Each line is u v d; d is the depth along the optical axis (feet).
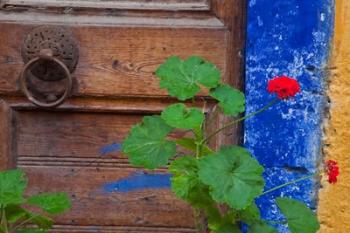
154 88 9.01
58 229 9.27
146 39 8.96
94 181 9.22
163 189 9.21
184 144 7.43
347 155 8.73
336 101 8.66
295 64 8.67
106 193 9.23
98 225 9.28
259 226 7.30
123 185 9.22
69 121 9.15
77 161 9.20
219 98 7.25
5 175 7.36
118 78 9.00
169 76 7.23
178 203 9.23
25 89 8.84
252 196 6.77
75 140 9.18
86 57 8.95
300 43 8.63
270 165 8.85
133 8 8.98
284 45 8.65
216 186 6.78
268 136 8.80
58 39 8.89
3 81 8.99
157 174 9.20
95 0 8.98
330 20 8.57
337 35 8.55
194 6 8.98
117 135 9.16
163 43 8.98
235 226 7.28
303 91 8.70
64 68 8.75
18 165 9.18
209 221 7.32
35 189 9.21
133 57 8.98
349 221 8.84
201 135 7.39
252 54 8.71
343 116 8.67
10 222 7.56
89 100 9.07
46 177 9.21
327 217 8.86
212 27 8.96
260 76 8.73
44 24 8.93
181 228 9.27
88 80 8.99
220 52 8.98
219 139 9.02
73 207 9.24
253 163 6.89
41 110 9.12
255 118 8.80
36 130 9.16
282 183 8.86
